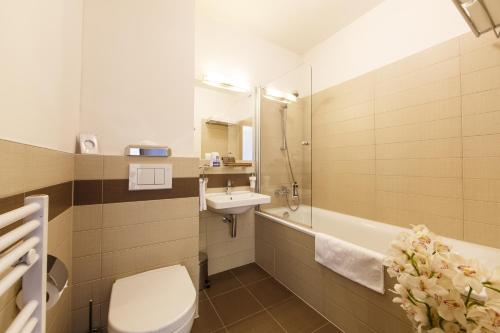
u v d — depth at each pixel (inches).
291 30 84.4
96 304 44.7
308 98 79.0
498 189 50.0
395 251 24.3
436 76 59.4
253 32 85.4
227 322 54.9
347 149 82.5
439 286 19.8
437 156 59.5
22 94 23.5
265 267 80.5
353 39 79.9
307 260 62.4
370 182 75.2
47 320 31.7
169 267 49.7
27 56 24.6
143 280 43.6
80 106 45.1
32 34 25.6
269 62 90.7
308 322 55.1
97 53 46.4
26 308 17.7
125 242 47.2
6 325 19.2
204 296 65.4
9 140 20.0
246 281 73.5
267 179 87.0
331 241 54.1
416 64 63.3
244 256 84.6
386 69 70.3
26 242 17.4
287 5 71.6
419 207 63.0
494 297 18.6
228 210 68.2
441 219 58.7
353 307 49.6
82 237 43.5
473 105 53.3
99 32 46.7
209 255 76.9
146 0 51.0
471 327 19.4
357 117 79.0
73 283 42.8
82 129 45.2
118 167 46.7
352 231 78.4
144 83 50.4
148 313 33.8
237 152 83.3
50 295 24.2
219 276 76.4
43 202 19.8
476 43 52.8
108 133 47.2
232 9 73.2
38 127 27.4
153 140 51.1
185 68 54.8
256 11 74.1
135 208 48.2
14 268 16.4
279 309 59.8
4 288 13.5
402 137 66.7
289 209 82.0
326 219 87.8
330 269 54.6
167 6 53.1
